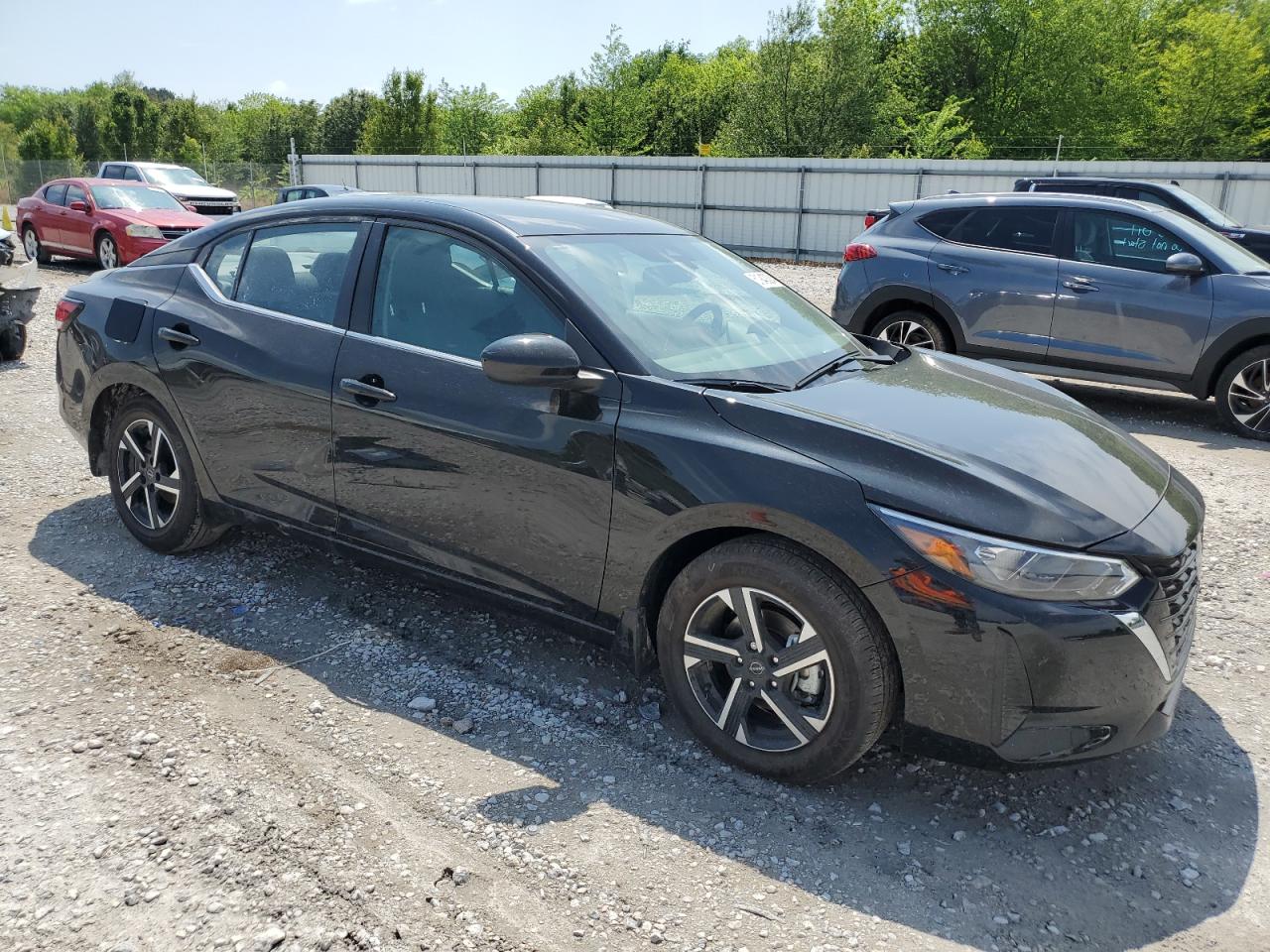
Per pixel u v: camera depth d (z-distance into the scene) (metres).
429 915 2.27
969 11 46.69
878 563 2.49
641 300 3.26
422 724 3.08
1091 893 2.44
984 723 2.50
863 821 2.69
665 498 2.80
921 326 8.40
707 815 2.68
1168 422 7.93
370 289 3.51
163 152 61.69
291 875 2.38
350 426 3.44
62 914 2.21
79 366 4.30
